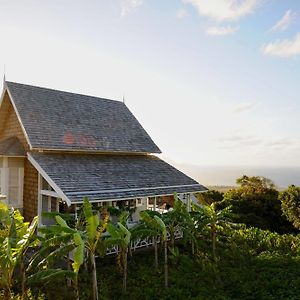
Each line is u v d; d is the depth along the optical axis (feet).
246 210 113.19
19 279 44.70
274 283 47.98
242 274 52.29
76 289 37.04
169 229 57.36
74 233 36.52
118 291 45.39
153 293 44.83
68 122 74.23
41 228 41.96
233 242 70.28
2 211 38.29
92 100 87.10
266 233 75.51
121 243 41.78
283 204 104.12
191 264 56.24
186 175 82.74
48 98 76.74
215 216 59.67
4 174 66.59
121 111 91.56
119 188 63.16
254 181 144.46
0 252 33.19
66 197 53.52
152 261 57.93
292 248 65.67
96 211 57.00
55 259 38.14
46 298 41.73
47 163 61.62
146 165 79.51
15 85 72.90
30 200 67.67
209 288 47.21
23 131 66.33
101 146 74.08
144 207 75.72
